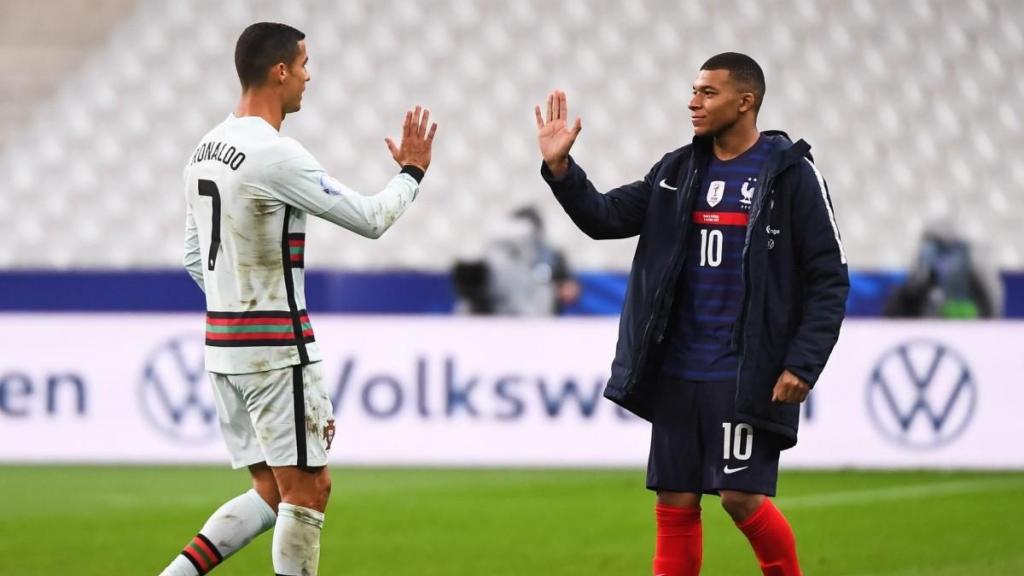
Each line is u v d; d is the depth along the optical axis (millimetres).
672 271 14195
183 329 27453
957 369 27172
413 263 35906
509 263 28453
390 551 20031
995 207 36562
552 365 27438
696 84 14266
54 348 27531
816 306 13852
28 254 36719
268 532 21016
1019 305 28062
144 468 27312
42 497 24250
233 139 13891
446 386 27469
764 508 14289
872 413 27234
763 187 13922
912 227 36250
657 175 14648
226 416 14711
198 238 14391
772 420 13875
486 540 20844
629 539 20922
